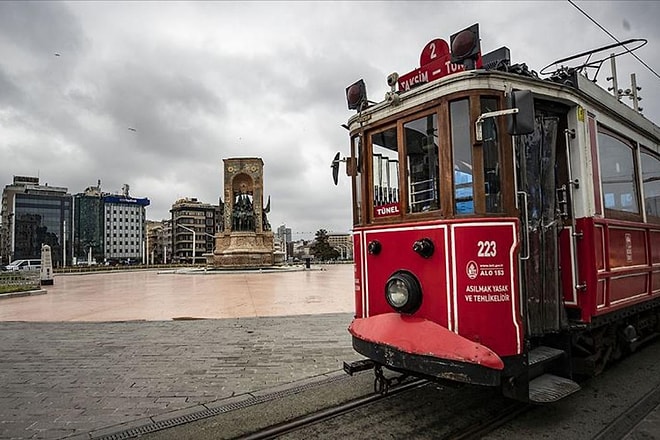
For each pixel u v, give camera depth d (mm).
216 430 4426
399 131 4789
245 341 8609
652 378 5922
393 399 5168
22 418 4793
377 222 4988
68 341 8758
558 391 4203
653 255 6773
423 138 4578
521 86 4520
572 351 5473
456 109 4324
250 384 5895
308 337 8945
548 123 5125
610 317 5523
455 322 4070
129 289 21422
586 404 4992
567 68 5355
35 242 96188
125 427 4527
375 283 4895
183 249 102625
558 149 5270
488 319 4000
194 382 6004
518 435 4207
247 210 39000
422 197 4562
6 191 98125
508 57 5391
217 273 32812
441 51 4699
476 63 4414
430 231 4336
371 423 4531
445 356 3873
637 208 6434
